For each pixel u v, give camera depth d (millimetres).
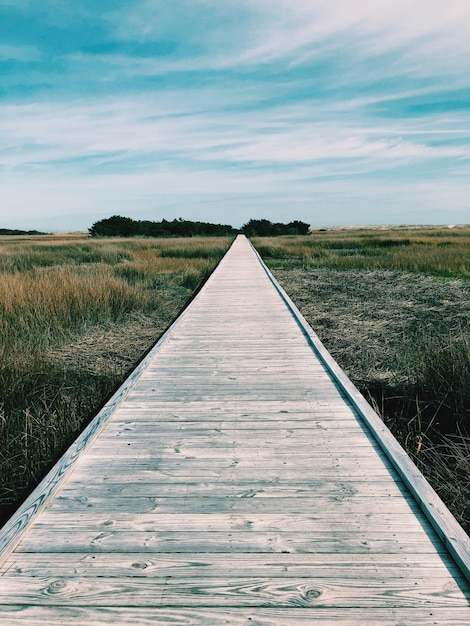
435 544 2158
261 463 2914
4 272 13062
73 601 1857
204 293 10539
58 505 2492
